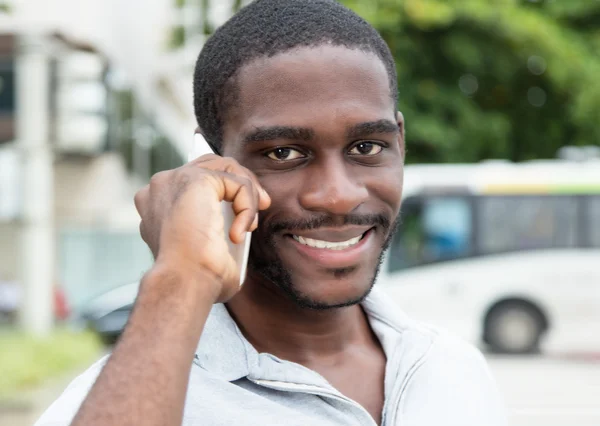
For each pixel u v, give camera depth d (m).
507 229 13.41
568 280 13.37
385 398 1.73
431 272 13.39
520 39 13.29
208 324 1.63
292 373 1.58
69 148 15.61
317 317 1.74
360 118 1.55
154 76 20.53
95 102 15.51
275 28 1.56
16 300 19.45
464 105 13.26
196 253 1.30
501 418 1.82
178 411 1.23
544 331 13.49
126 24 20.47
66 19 18.88
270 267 1.61
